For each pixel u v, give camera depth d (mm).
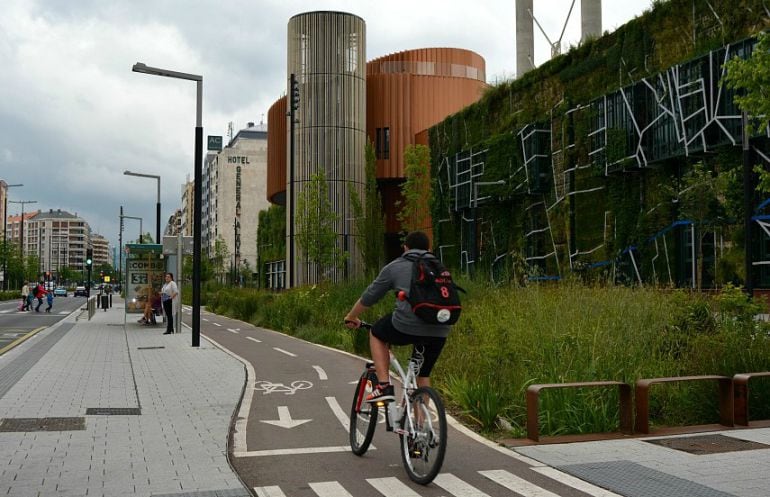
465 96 56125
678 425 7910
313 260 38500
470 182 40062
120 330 23406
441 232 44781
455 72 56688
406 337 5602
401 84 55062
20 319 31328
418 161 42375
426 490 5316
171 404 9180
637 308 10000
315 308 22375
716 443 6754
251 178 127188
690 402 7973
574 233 30906
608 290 11156
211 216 135250
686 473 5648
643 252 26219
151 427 7707
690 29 25062
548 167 33094
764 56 11477
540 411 7625
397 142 54625
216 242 93500
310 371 12461
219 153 126312
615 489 5230
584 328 9477
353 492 5289
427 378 5848
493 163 36969
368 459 6348
